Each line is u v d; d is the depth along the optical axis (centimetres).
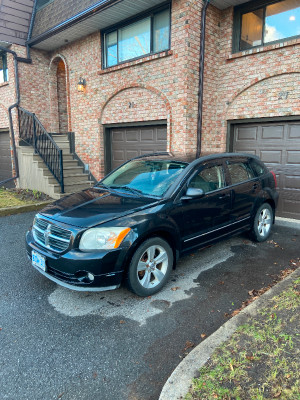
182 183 373
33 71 997
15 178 997
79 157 977
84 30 848
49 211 361
